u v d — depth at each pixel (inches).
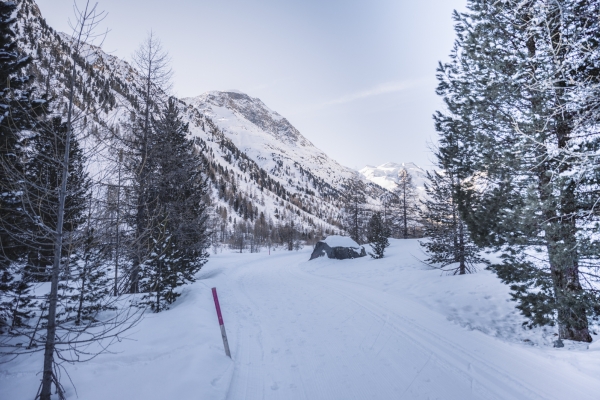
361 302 443.5
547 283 255.9
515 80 268.5
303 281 711.1
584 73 237.8
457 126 340.5
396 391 201.8
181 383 201.2
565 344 261.3
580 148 221.5
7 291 269.7
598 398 177.5
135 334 296.5
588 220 235.3
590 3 226.2
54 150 187.8
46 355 173.3
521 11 261.1
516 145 265.0
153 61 535.2
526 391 191.2
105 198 216.8
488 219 291.1
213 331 308.2
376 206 1984.5
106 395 189.8
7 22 265.6
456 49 343.0
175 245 462.6
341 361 250.5
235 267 1167.0
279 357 263.0
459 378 213.2
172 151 543.5
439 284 495.8
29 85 261.6
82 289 303.3
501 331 315.3
